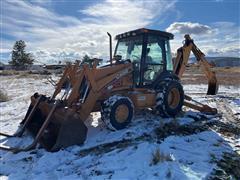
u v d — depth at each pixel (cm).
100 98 600
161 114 697
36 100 630
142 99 650
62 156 463
